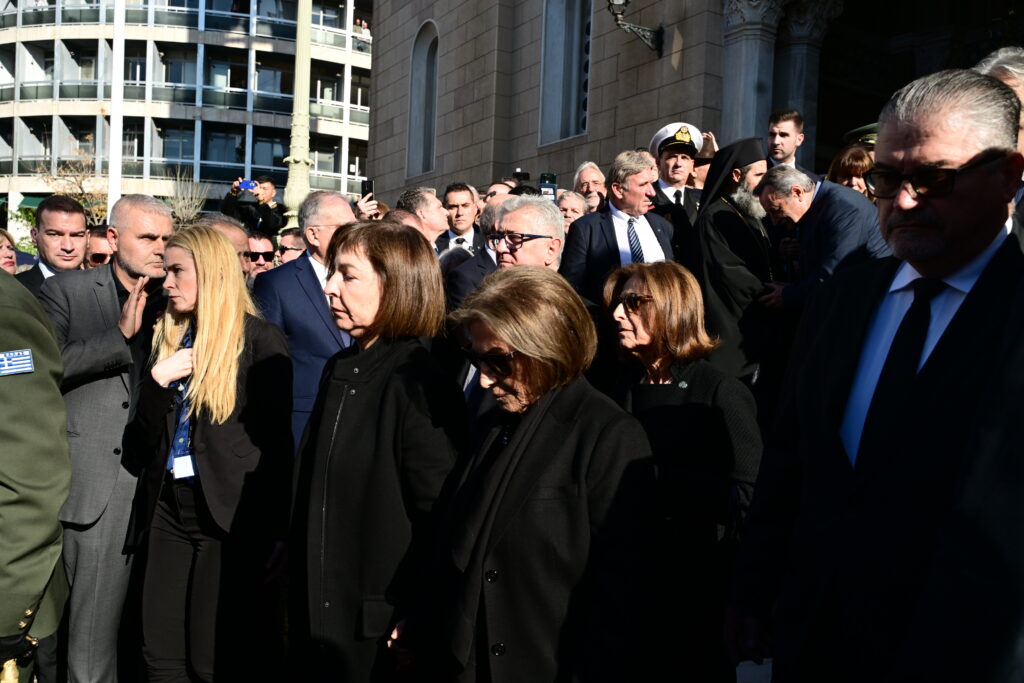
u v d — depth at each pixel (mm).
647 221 4918
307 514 2529
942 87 1670
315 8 42906
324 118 42500
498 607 2072
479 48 15945
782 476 2059
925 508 1581
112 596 3432
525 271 2209
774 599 2037
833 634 1708
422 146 18547
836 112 11586
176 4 41250
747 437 2664
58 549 2170
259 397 3111
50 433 2100
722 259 4219
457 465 2424
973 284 1669
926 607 1272
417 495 2398
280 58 42688
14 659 2199
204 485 2971
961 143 1627
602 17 12812
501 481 2145
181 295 3072
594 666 1978
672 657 2549
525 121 14883
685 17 11102
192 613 3037
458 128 16578
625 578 2023
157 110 41281
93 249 6453
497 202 4578
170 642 3074
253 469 3057
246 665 3104
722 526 2709
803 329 2068
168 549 3125
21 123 42000
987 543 1218
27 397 2066
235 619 3070
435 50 18406
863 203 4027
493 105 15422
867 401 1794
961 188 1629
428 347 2711
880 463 1663
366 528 2418
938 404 1601
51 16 41531
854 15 11867
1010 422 1254
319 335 4297
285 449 3150
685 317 2748
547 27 14438
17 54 42062
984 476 1256
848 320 1895
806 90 10602
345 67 43000
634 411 2838
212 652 3029
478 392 3023
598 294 4660
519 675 2039
